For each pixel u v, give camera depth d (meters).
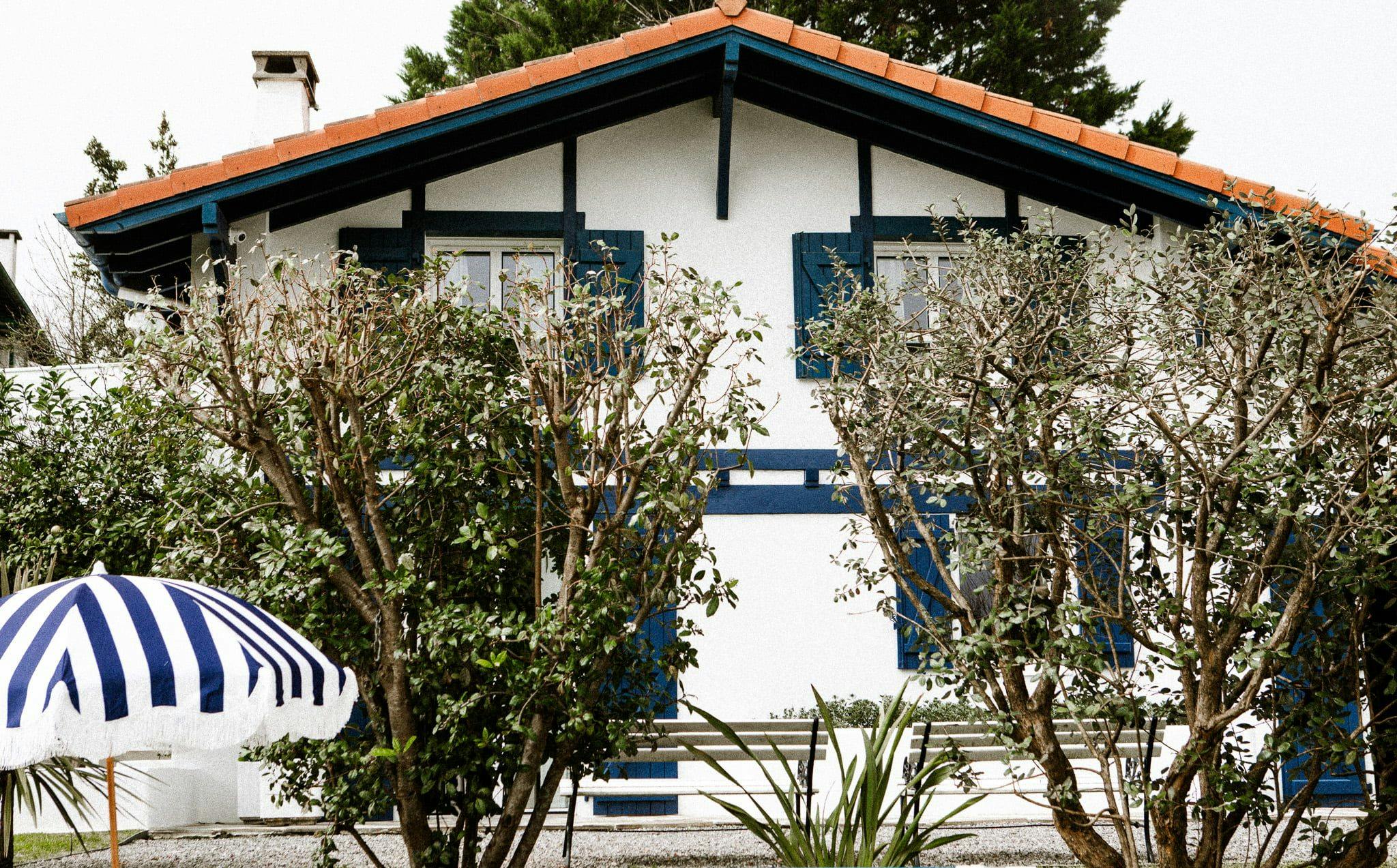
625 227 10.19
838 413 5.86
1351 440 5.24
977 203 10.38
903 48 20.30
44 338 21.70
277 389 6.06
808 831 5.74
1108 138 9.34
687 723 8.37
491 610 5.96
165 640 4.27
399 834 8.46
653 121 10.34
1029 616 5.17
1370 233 5.22
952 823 8.39
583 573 5.47
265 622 4.84
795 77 10.01
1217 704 5.18
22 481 7.60
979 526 5.41
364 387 5.79
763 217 10.27
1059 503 5.43
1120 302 5.86
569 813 6.60
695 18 9.59
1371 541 4.88
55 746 3.91
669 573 5.70
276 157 9.02
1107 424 5.54
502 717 5.63
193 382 6.10
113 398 7.99
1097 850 5.40
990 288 5.85
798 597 9.65
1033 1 20.56
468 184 10.12
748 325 10.02
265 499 5.97
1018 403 5.57
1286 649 5.09
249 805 9.12
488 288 10.20
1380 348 5.29
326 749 5.71
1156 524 5.50
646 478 5.80
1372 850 5.36
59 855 7.83
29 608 4.32
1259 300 5.25
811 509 9.75
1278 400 5.23
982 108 9.52
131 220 8.88
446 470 5.85
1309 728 5.33
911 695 9.48
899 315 10.01
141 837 8.55
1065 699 5.56
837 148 10.41
